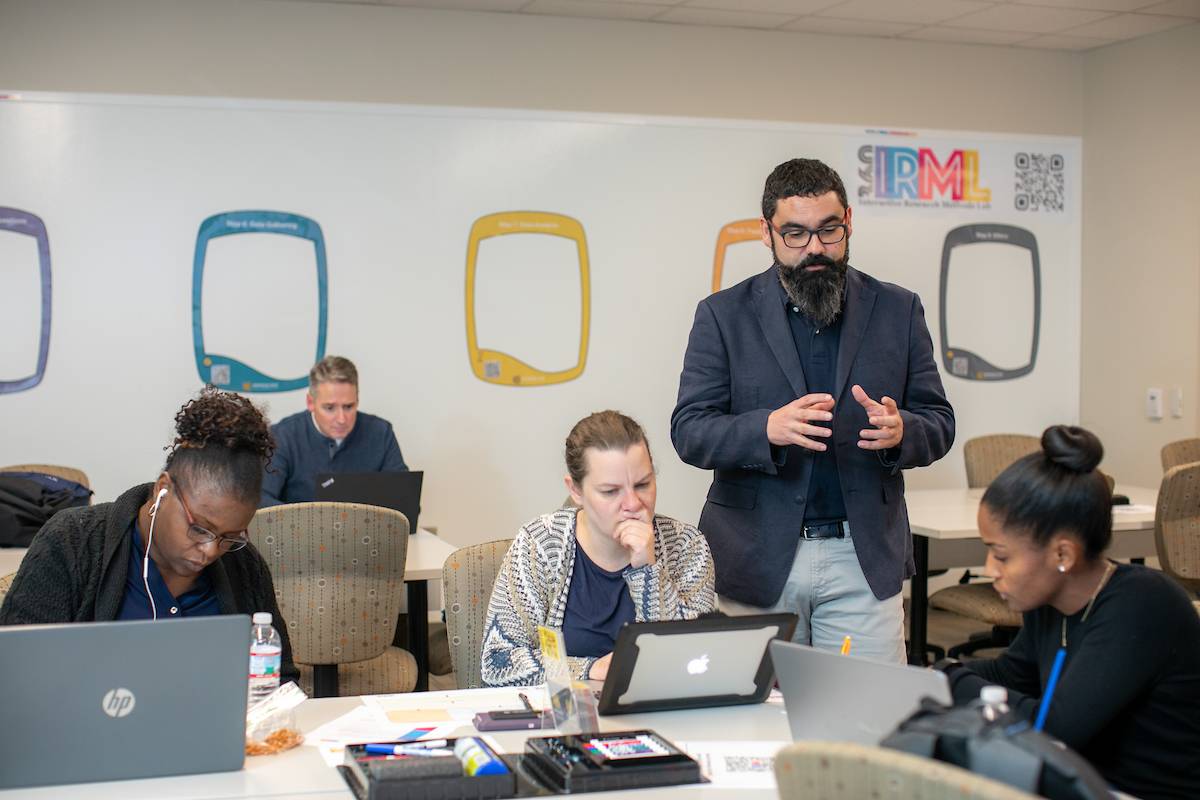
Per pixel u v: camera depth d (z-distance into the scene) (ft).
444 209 17.17
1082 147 20.40
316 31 16.57
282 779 5.51
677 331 18.28
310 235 16.62
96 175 15.81
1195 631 5.56
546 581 7.27
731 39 18.35
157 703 5.40
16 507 12.55
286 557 10.23
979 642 16.11
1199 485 12.48
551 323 17.67
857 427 8.30
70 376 15.81
